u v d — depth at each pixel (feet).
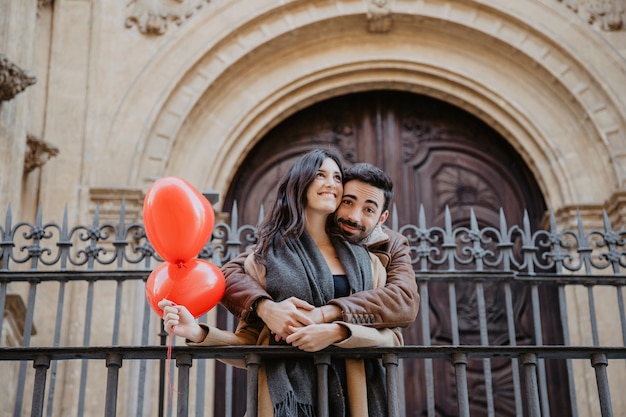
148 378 30.17
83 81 34.53
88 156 33.37
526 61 35.94
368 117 37.01
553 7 36.19
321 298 12.76
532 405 12.94
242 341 13.10
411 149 36.47
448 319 33.71
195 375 31.42
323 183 13.26
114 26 35.50
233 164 34.94
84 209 32.58
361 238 13.39
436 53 36.76
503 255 24.63
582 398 31.58
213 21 35.68
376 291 12.76
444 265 34.63
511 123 35.81
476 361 32.99
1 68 27.48
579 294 32.68
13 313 28.60
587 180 34.32
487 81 36.17
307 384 12.56
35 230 23.93
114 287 31.42
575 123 35.24
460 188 35.91
